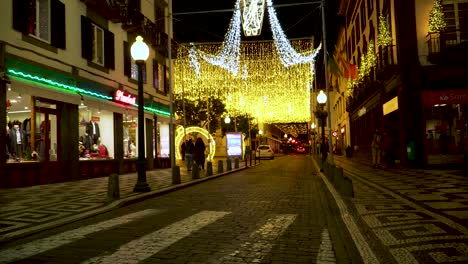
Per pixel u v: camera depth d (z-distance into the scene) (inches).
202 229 281.1
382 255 201.5
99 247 231.5
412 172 709.3
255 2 669.3
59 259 207.5
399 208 342.3
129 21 864.9
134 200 432.8
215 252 219.0
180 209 379.9
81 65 708.7
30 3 581.3
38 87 574.9
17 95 579.2
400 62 815.7
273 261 201.5
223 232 270.7
